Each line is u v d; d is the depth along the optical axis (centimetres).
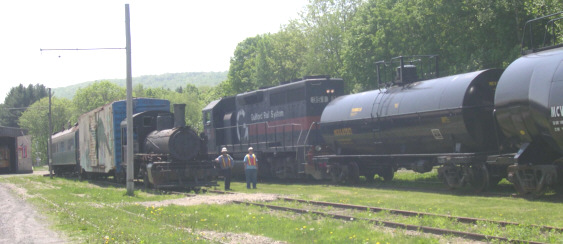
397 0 4672
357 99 2570
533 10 3266
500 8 3719
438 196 1947
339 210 1672
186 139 2717
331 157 2688
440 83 2144
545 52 1786
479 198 1823
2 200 2494
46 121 11538
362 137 2488
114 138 3120
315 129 2880
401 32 4431
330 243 1123
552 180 1689
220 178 3750
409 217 1445
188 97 12825
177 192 2548
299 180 3175
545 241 1060
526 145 1797
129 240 1205
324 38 5825
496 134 1936
